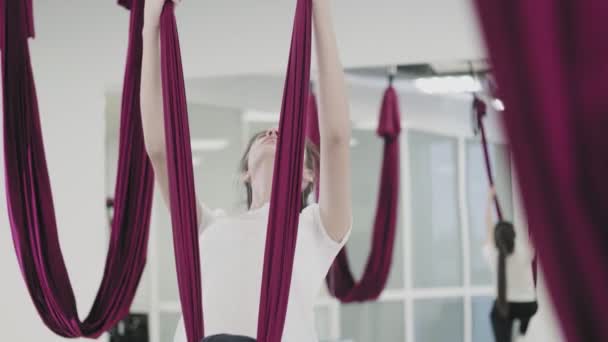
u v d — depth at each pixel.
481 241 6.68
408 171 6.78
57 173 5.58
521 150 0.59
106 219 5.62
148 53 2.03
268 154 2.12
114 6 5.62
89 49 5.62
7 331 5.44
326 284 6.45
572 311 0.60
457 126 6.46
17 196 3.03
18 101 2.85
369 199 6.75
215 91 5.70
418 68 5.48
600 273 0.59
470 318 6.68
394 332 6.67
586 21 0.55
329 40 1.82
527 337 5.70
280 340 1.79
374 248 6.32
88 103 5.61
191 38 5.52
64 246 5.55
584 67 0.56
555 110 0.57
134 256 3.96
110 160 5.79
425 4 5.27
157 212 6.18
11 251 5.48
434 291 6.75
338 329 6.61
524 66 0.57
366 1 5.32
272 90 5.67
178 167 1.95
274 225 1.81
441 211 6.81
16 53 2.77
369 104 6.18
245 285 1.88
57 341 5.48
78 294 5.53
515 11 0.58
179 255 1.95
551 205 0.59
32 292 3.34
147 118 2.05
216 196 5.89
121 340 6.01
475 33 0.60
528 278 5.72
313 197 5.43
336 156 1.83
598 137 0.56
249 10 5.49
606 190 0.57
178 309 6.12
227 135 5.84
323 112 1.82
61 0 5.65
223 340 1.73
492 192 5.91
